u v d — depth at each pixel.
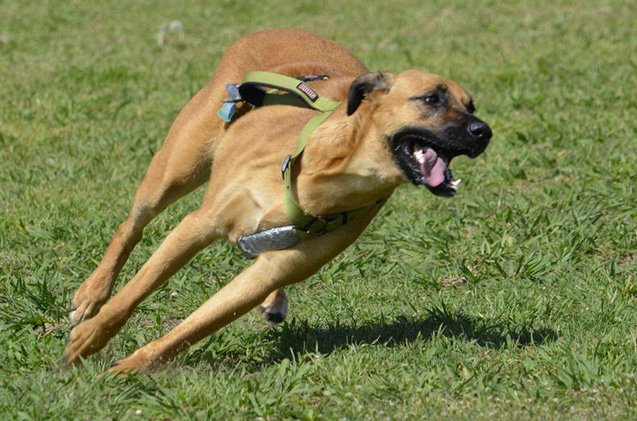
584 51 21.27
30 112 17.02
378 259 11.47
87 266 11.15
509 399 7.91
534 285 10.74
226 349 9.09
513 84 18.86
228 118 8.95
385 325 9.68
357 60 10.33
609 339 8.95
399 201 13.23
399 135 8.05
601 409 7.65
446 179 8.07
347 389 7.98
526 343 9.29
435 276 11.09
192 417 7.52
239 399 7.77
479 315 9.87
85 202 12.98
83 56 21.58
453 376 8.29
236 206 8.46
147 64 20.89
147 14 26.00
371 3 26.88
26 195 13.17
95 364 8.54
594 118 16.53
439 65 20.30
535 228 12.22
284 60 9.93
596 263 11.21
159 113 17.34
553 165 14.51
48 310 10.02
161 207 9.73
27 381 8.03
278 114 8.89
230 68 9.85
